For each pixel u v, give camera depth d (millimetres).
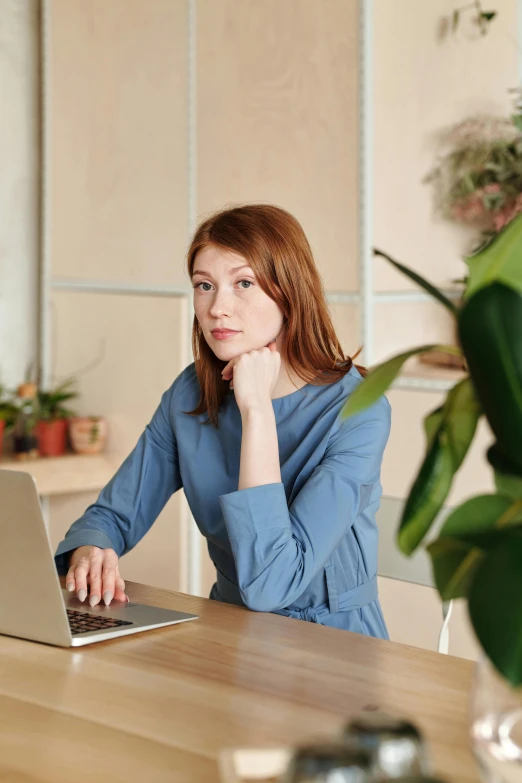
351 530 1584
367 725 566
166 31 3016
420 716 952
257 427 1461
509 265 648
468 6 2783
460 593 678
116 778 801
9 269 3525
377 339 2748
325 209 2674
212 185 2934
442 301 674
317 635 1236
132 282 3152
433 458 714
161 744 873
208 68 2920
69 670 1087
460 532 660
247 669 1093
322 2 2633
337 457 1512
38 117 3543
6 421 3289
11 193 3516
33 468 3078
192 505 1716
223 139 2896
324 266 2693
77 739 885
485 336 599
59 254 3375
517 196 2615
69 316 3357
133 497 1749
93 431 3221
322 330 1657
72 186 3311
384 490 2635
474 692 699
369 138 2564
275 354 1529
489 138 2684
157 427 1790
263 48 2779
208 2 2902
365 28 2539
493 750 676
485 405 615
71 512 3348
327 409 1613
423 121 2768
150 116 3076
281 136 2756
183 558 3016
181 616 1312
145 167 3098
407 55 2713
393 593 2082
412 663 1123
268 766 745
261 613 1349
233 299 1593
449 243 2850
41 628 1188
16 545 1177
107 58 3182
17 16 3479
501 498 664
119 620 1284
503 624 557
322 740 580
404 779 518
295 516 1428
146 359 3113
